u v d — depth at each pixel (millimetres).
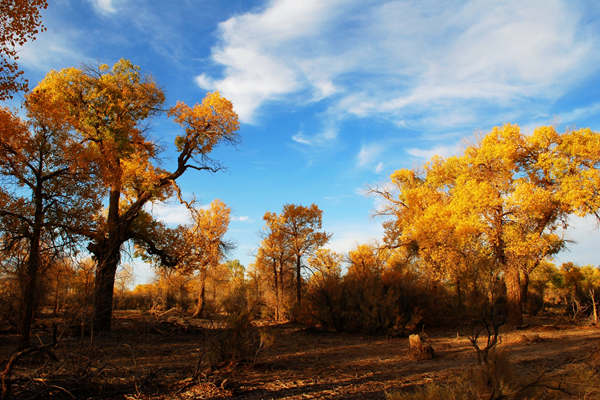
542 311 30734
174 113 18328
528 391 4625
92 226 12000
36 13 9359
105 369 8398
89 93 16094
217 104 18312
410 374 8617
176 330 16719
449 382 7285
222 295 32250
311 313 21703
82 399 6086
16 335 13383
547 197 19156
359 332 19953
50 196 11109
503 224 20609
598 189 18609
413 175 30984
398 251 31000
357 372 8992
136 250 20750
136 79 17344
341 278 23359
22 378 6250
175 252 19688
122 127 16406
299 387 7414
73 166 11312
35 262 10391
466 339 14945
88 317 7914
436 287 21844
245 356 9141
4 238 10656
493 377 4637
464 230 20578
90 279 8078
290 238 33375
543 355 10078
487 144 21594
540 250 20594
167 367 9023
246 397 6668
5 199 10344
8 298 11078
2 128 10055
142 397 6348
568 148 19391
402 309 19375
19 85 9695
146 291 40062
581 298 26234
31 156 10859
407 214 28109
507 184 20844
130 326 16766
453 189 25641
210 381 7340
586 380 4906
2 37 9195
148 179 18109
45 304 11734
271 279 36219
